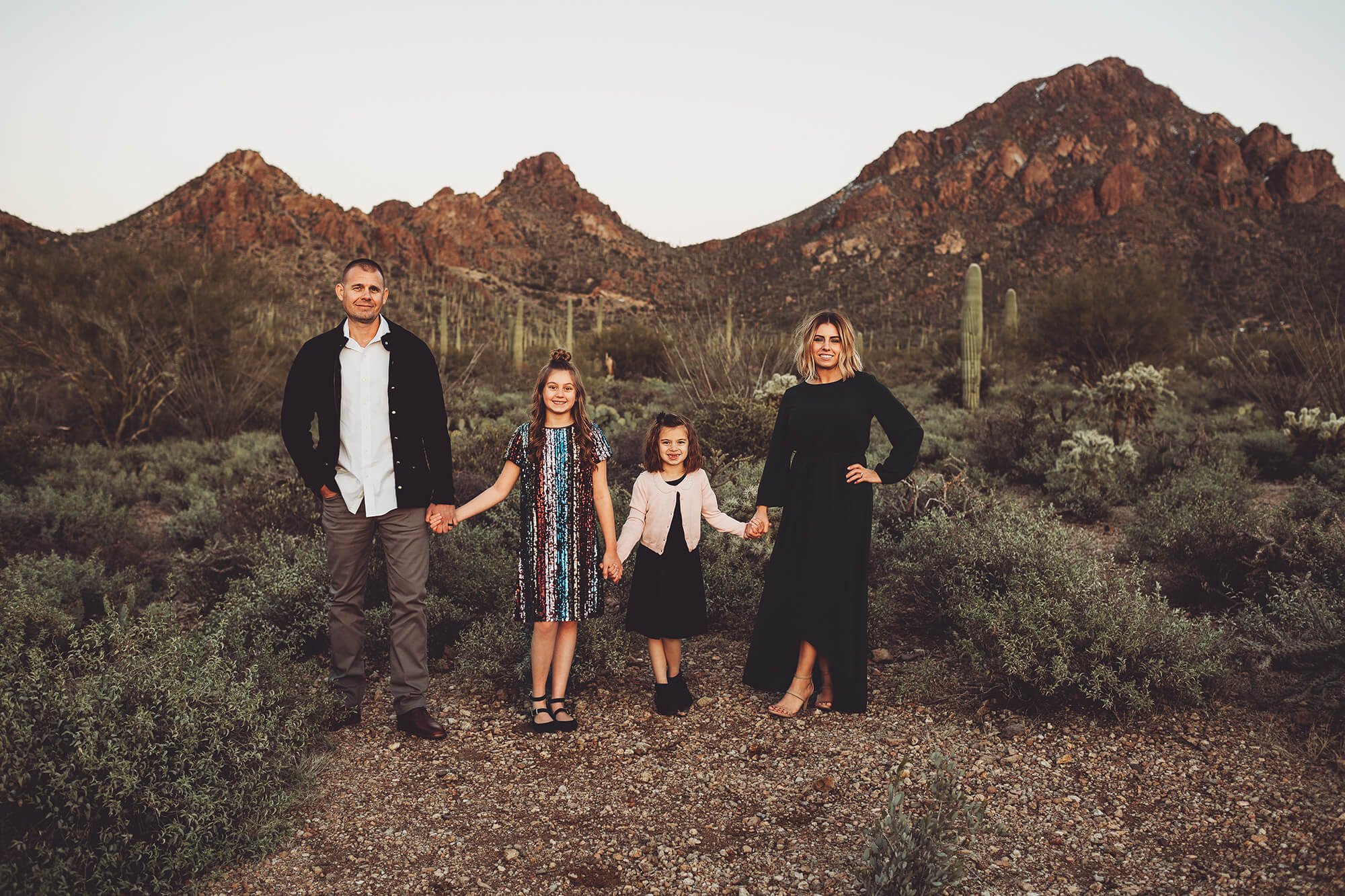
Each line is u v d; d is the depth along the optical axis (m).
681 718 3.47
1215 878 2.27
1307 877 2.23
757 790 2.86
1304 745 2.93
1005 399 16.27
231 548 5.06
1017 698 3.40
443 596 4.57
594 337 28.62
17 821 2.19
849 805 2.73
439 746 3.25
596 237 162.25
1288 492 7.54
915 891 2.06
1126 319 18.14
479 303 99.12
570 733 3.35
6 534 5.99
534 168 187.88
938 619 4.26
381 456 3.26
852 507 3.44
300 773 2.85
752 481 6.28
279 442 10.36
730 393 9.47
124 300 12.26
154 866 2.29
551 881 2.36
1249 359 13.10
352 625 3.43
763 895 2.26
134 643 2.88
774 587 3.56
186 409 12.73
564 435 3.31
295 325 16.97
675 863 2.43
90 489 8.23
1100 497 6.95
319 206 122.25
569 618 3.30
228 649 3.48
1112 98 189.75
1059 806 2.68
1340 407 10.08
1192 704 3.29
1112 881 2.28
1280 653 3.32
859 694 3.41
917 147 190.38
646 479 3.49
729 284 141.50
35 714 2.37
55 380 12.37
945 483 5.62
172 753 2.51
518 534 5.36
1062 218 132.50
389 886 2.35
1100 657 3.26
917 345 64.31
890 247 138.25
